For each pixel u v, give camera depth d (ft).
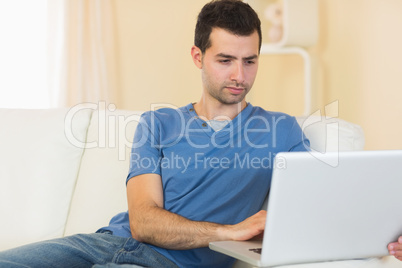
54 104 13.71
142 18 14.57
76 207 6.82
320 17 14.01
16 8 13.33
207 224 5.33
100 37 14.01
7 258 5.27
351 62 13.41
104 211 6.72
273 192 4.34
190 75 14.97
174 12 14.74
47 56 13.60
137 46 14.61
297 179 4.36
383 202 4.69
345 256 4.78
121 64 14.52
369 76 12.99
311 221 4.50
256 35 5.99
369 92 13.02
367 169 4.53
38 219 6.75
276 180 4.32
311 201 4.44
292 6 12.78
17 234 6.72
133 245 5.60
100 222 6.69
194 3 14.79
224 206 5.88
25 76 13.50
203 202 5.85
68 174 6.89
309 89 13.15
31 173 6.84
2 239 6.73
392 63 12.42
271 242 4.41
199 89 15.02
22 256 5.32
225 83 5.97
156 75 14.78
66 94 13.76
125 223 6.17
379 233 4.82
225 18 5.90
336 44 13.74
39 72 13.60
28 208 6.76
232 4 5.98
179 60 14.89
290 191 4.36
